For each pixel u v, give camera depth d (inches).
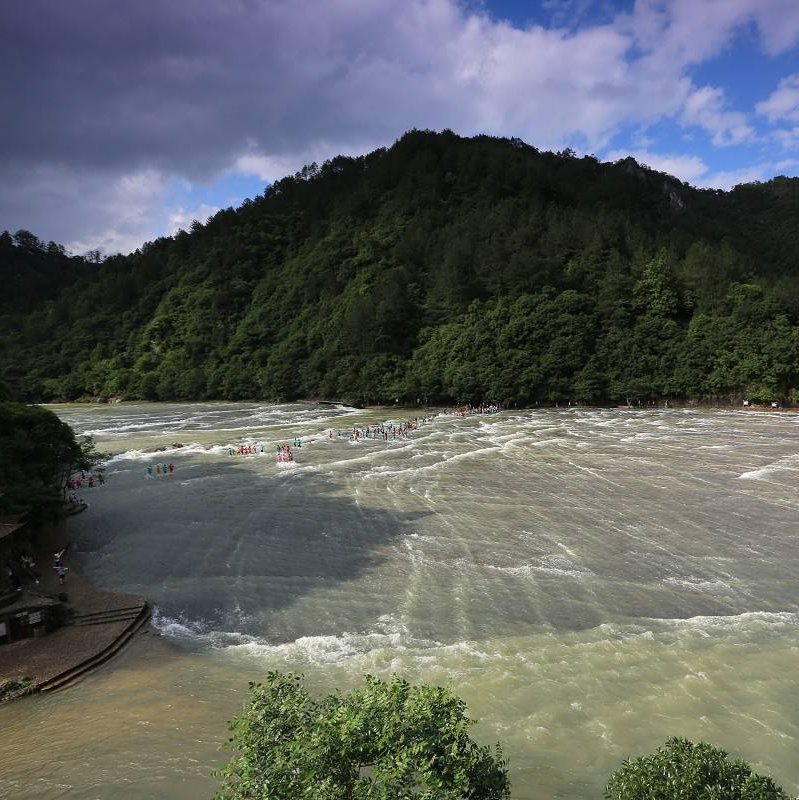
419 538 1521.9
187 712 812.6
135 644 1033.5
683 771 441.7
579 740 741.9
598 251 5088.6
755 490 1844.2
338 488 2016.5
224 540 1549.0
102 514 1814.7
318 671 920.3
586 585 1218.0
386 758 402.3
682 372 4210.1
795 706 801.6
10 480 1429.6
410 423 3535.9
